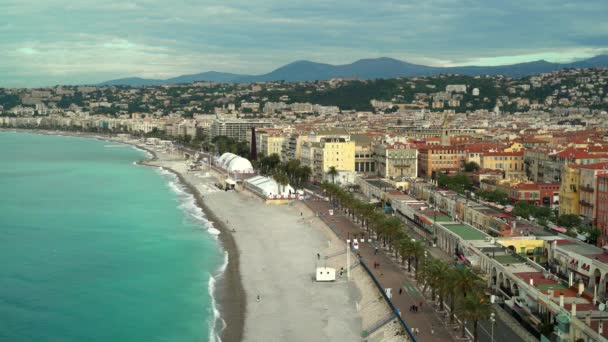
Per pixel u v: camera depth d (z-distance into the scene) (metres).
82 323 160.12
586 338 117.56
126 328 156.88
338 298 177.88
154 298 179.75
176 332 154.38
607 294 154.12
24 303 174.62
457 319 147.50
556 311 131.12
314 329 155.00
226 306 172.88
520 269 161.12
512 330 141.25
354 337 149.38
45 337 150.62
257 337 150.62
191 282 195.12
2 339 148.88
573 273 171.12
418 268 178.50
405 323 145.25
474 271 169.62
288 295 181.38
